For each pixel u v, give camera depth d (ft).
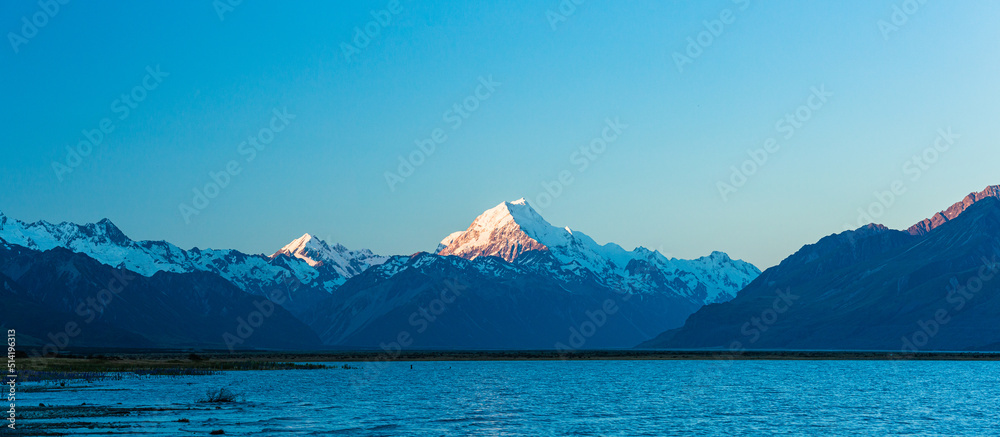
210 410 306.55
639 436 264.31
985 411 335.67
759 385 481.87
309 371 620.49
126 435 242.99
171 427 260.21
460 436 260.21
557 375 598.75
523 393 414.82
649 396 400.67
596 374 615.16
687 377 568.00
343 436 253.85
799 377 565.94
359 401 358.43
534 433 268.82
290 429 264.93
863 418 310.65
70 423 261.85
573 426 285.23
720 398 389.39
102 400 334.03
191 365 649.20
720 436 265.34
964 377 564.30
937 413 328.29
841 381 518.78
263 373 574.56
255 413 302.25
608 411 330.54
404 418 300.40
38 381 424.87
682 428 282.15
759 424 292.81
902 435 270.05
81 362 618.03
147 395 358.64
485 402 363.35
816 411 333.21
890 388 456.45
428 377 555.28
